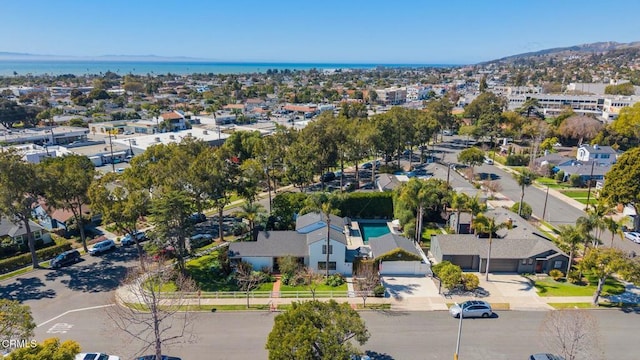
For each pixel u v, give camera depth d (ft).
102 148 368.48
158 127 468.34
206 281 153.07
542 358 105.91
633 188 193.16
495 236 188.24
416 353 112.47
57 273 160.56
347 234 201.77
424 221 217.36
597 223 151.84
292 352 84.17
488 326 125.90
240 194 199.72
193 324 126.52
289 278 153.28
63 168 183.73
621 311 135.13
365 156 286.46
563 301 140.77
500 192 269.44
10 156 157.58
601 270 134.62
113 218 154.20
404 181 249.55
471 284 145.59
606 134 387.55
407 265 159.02
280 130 308.19
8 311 87.76
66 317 129.08
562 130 413.39
